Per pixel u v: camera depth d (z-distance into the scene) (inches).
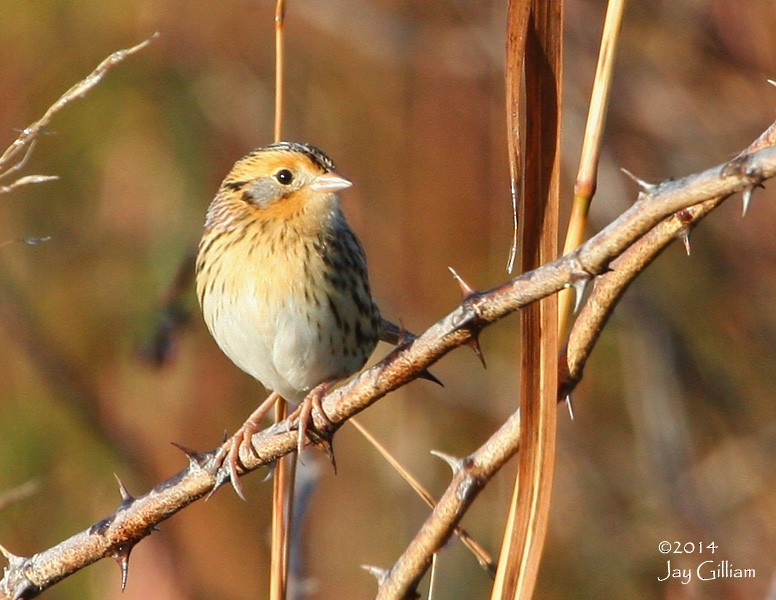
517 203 182.2
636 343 521.0
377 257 526.9
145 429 489.1
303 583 289.6
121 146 508.4
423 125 531.5
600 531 514.3
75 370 491.5
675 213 171.8
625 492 520.4
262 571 480.1
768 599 311.3
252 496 490.3
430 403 537.3
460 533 227.6
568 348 199.9
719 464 506.9
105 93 510.3
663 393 510.0
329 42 540.1
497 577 197.2
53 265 503.2
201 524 479.2
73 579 442.6
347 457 527.2
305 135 536.4
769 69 498.3
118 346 493.0
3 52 510.0
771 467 504.4
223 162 519.5
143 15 520.1
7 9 509.4
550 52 189.5
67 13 514.6
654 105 510.0
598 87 193.9
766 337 521.0
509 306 178.9
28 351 490.0
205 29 529.0
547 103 190.5
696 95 506.0
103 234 502.6
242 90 531.2
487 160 525.7
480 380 540.1
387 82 536.4
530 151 191.6
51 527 474.3
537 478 195.0
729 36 502.6
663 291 520.1
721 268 522.0
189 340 498.0
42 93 509.0
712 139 504.1
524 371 194.9
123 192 505.7
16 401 485.1
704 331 522.3
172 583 446.0
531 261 193.2
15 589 222.8
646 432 515.2
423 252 525.3
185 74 521.0
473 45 532.4
